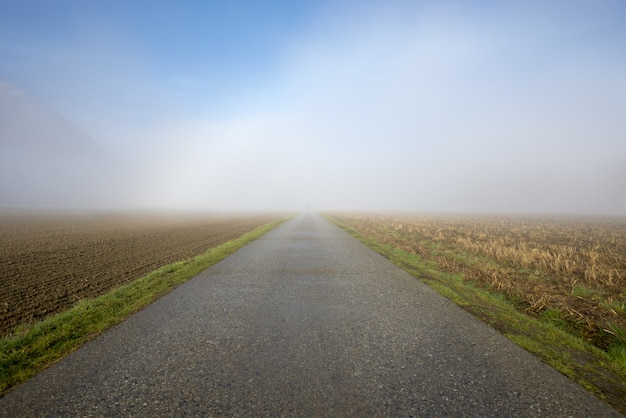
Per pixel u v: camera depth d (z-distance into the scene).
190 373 3.80
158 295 7.42
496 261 12.45
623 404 3.23
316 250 15.18
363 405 3.15
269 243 18.03
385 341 4.77
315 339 4.84
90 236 24.39
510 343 4.76
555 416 3.00
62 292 8.90
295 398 3.27
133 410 3.09
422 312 6.20
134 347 4.57
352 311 6.23
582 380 3.71
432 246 16.59
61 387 3.53
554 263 11.38
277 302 6.83
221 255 13.52
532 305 7.07
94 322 5.67
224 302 6.84
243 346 4.57
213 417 2.96
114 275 11.05
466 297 7.33
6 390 3.49
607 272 9.95
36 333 5.26
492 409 3.10
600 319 6.07
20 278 10.58
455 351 4.44
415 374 3.79
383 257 13.18
